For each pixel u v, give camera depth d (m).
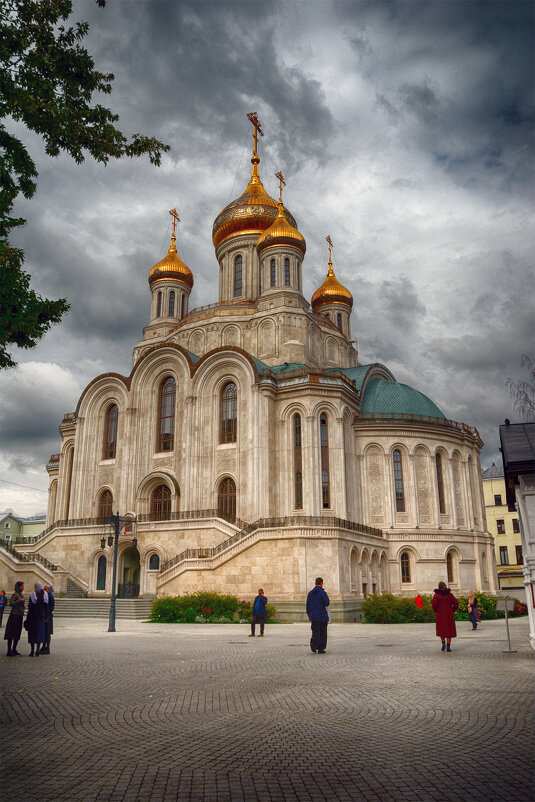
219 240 68.69
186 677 14.98
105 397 59.53
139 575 52.88
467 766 7.93
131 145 16.30
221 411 53.34
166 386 57.06
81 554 52.19
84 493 57.72
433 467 55.53
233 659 18.33
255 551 41.56
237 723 10.27
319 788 7.24
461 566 54.62
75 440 58.91
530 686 13.10
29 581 49.38
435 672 15.16
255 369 50.59
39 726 10.25
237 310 61.59
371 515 53.19
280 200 65.81
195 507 51.41
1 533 104.31
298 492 48.91
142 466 55.41
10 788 7.30
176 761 8.28
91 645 22.91
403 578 52.31
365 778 7.55
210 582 42.56
